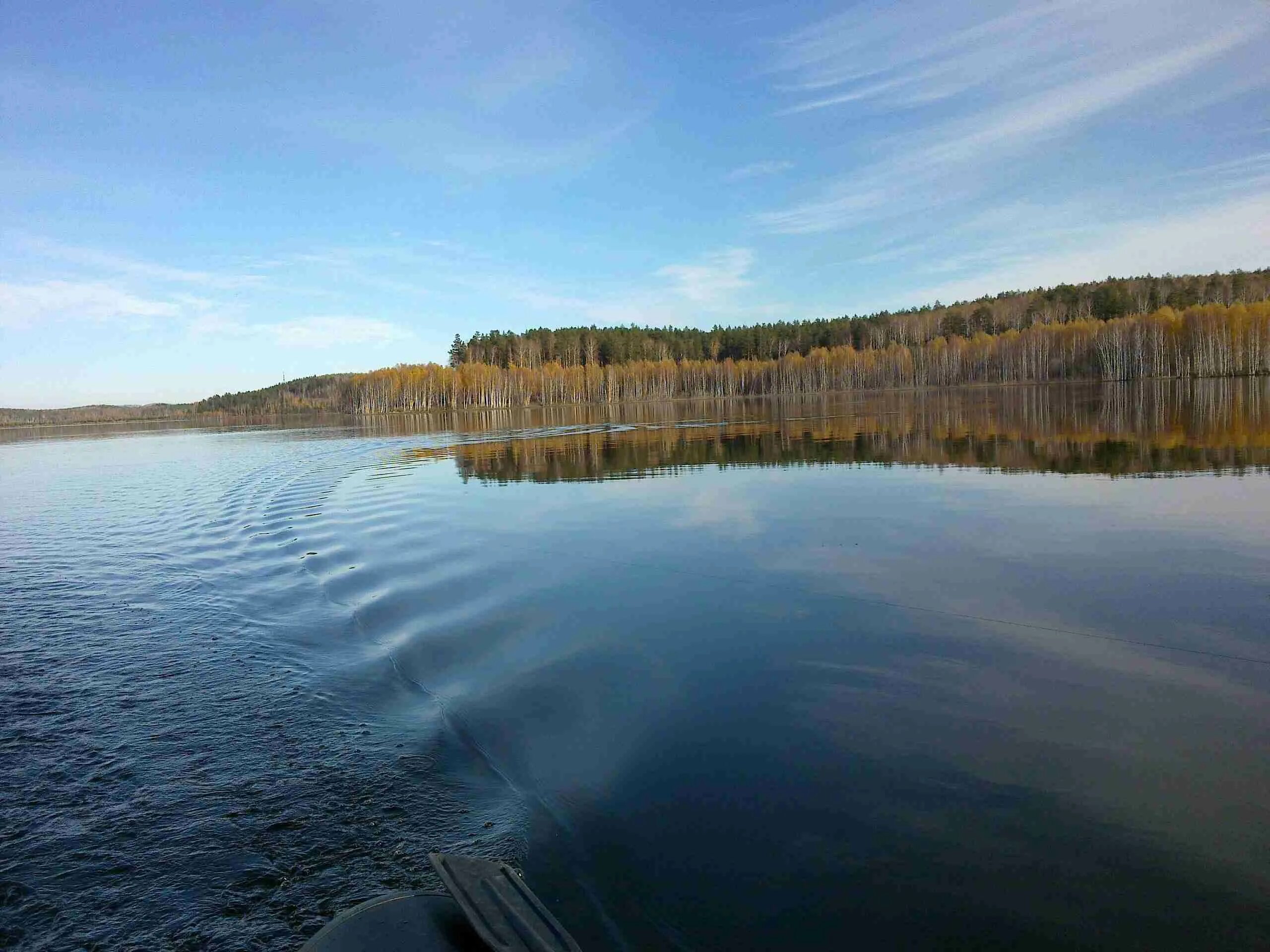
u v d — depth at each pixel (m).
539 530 11.08
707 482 15.46
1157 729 4.32
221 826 3.89
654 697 5.13
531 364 128.38
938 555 8.41
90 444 51.22
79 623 7.63
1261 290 123.06
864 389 112.62
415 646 6.49
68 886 3.44
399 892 3.32
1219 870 3.12
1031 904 2.98
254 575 9.50
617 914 3.04
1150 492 11.48
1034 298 137.50
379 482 18.72
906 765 4.07
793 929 2.91
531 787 4.10
